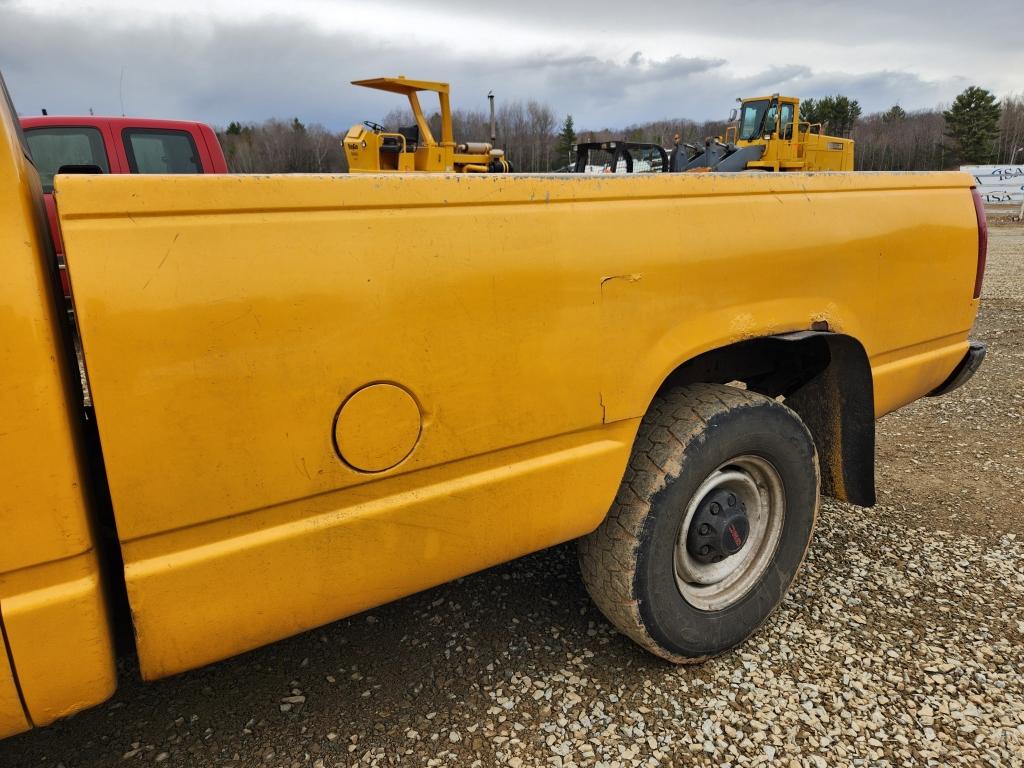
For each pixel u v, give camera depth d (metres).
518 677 2.33
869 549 3.15
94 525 1.40
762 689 2.27
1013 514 3.50
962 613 2.67
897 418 5.03
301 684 2.31
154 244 1.32
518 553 1.95
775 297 2.24
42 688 1.37
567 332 1.83
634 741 2.06
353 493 1.61
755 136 18.95
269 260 1.42
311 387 1.49
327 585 1.62
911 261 2.64
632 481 2.14
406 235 1.58
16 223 1.23
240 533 1.50
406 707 2.21
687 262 2.02
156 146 6.22
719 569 2.41
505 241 1.71
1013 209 25.31
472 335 1.68
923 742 2.05
